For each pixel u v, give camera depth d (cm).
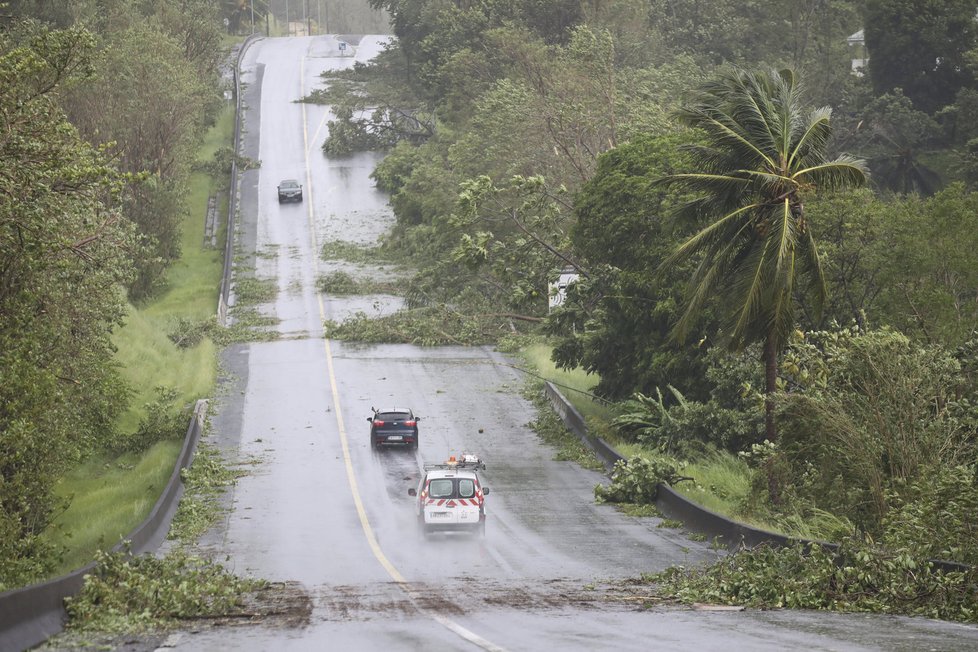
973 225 7625
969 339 7181
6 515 4697
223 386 11681
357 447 9381
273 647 2723
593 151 14788
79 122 14888
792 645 2553
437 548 5984
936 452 5441
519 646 2616
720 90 6956
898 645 2545
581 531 6556
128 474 8594
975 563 4094
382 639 2819
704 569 4712
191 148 18662
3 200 4234
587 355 9925
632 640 2689
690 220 7169
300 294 16525
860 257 7906
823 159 6925
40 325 4984
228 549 5991
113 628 3150
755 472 6669
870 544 4116
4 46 6812
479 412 10725
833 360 5738
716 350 8450
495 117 16175
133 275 6066
